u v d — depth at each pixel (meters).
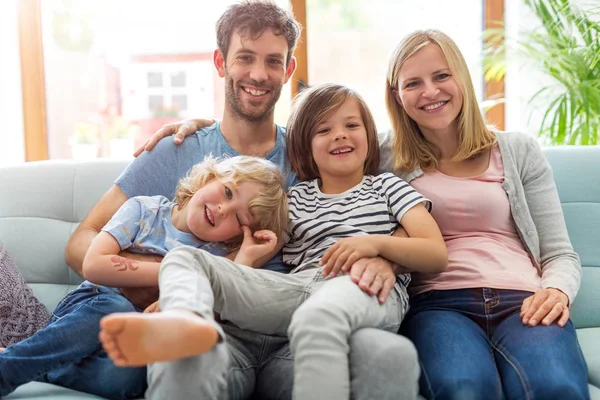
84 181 1.89
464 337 1.29
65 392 1.29
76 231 1.60
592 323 1.66
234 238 1.51
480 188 1.58
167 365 1.06
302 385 1.06
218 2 2.71
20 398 1.23
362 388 1.08
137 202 1.53
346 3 2.74
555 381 1.13
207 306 1.08
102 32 2.77
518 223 1.58
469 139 1.64
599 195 1.79
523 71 2.63
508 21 2.71
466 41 2.74
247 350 1.35
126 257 1.45
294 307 1.33
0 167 1.96
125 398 1.27
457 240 1.56
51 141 2.82
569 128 2.38
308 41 2.74
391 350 1.07
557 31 2.46
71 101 2.80
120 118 2.80
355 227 1.50
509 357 1.28
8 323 1.51
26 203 1.87
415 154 1.69
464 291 1.45
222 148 1.72
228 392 1.21
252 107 1.68
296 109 1.68
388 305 1.33
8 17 2.68
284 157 1.73
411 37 1.65
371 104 2.77
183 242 1.48
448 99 1.61
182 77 2.76
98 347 1.31
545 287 1.45
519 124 2.64
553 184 1.65
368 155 1.67
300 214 1.57
